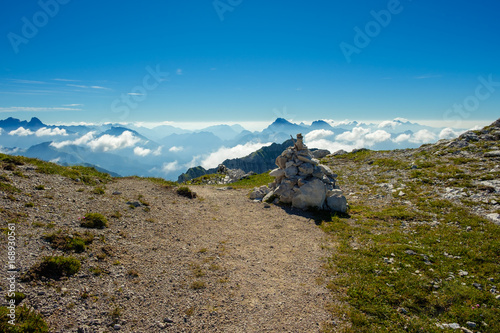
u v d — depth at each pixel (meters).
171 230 17.77
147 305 10.07
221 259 14.69
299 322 9.95
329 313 10.54
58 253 11.66
